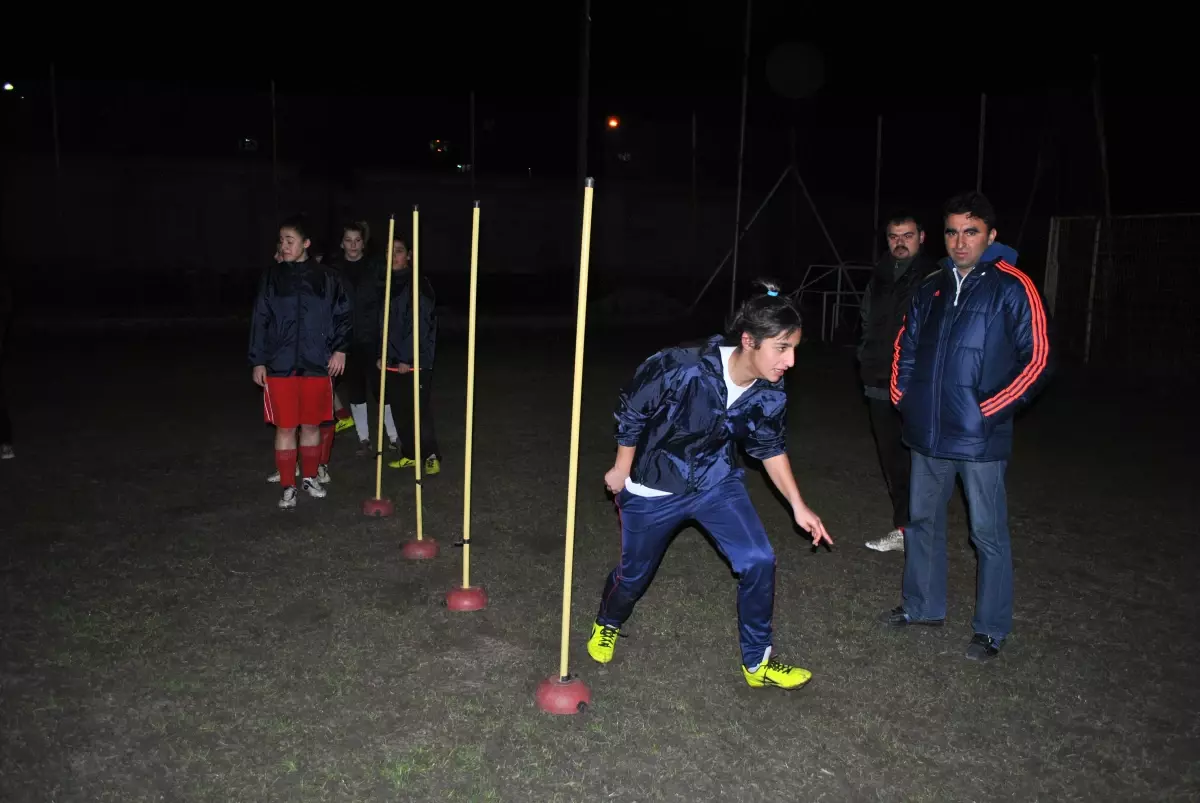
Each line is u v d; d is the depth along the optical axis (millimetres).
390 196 24141
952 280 4402
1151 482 7645
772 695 4027
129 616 4676
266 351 6410
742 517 3885
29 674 4055
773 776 3447
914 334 4582
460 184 24562
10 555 5512
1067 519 6648
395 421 7539
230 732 3635
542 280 24812
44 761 3418
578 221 22469
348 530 6113
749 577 3895
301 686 4004
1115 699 4047
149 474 7414
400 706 3859
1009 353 4277
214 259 22812
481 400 11000
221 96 22609
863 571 5562
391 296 7363
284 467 6496
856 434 9523
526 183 24891
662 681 4133
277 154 22250
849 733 3742
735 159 24609
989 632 4434
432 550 5633
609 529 6262
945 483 4605
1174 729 3814
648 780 3402
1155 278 13945
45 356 13992
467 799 3262
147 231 22266
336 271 6566
